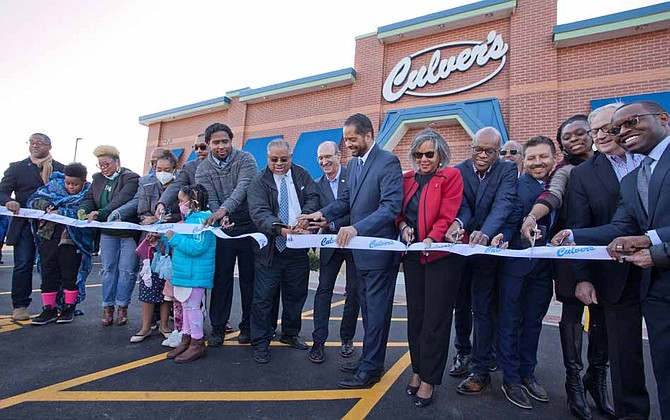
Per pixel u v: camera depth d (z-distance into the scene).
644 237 1.89
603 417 2.61
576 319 2.76
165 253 3.58
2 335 3.68
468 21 8.76
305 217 3.07
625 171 2.45
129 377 2.88
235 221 3.77
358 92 10.36
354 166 3.21
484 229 2.65
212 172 3.80
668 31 6.90
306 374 3.15
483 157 2.86
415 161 2.87
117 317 4.26
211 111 14.00
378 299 2.89
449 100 8.96
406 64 9.59
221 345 3.79
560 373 3.53
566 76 7.68
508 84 8.26
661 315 1.93
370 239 2.74
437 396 2.86
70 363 3.09
